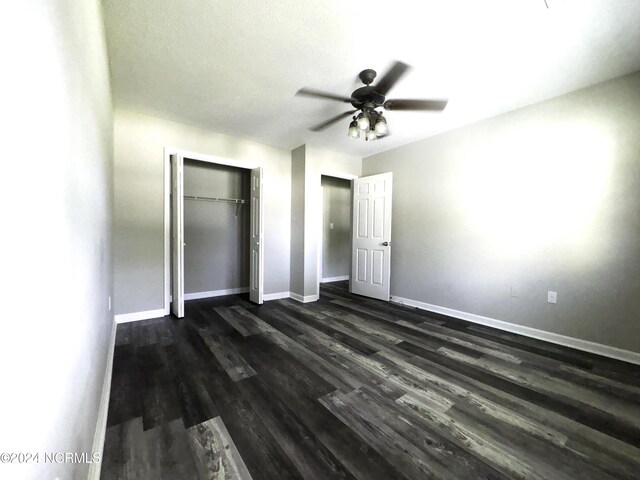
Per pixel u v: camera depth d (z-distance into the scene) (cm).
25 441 47
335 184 588
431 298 361
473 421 149
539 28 170
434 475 115
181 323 299
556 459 125
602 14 158
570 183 250
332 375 195
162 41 183
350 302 402
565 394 176
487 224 306
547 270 264
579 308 246
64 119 70
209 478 112
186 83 235
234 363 211
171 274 357
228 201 436
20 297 45
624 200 224
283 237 423
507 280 291
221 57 200
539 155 267
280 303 391
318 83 233
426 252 367
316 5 154
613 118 227
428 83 233
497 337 271
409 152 388
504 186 292
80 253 91
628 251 222
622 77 223
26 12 46
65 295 71
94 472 109
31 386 49
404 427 144
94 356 122
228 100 265
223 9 157
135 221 300
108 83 202
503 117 291
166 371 198
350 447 130
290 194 427
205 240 418
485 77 224
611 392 178
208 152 344
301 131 345
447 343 255
